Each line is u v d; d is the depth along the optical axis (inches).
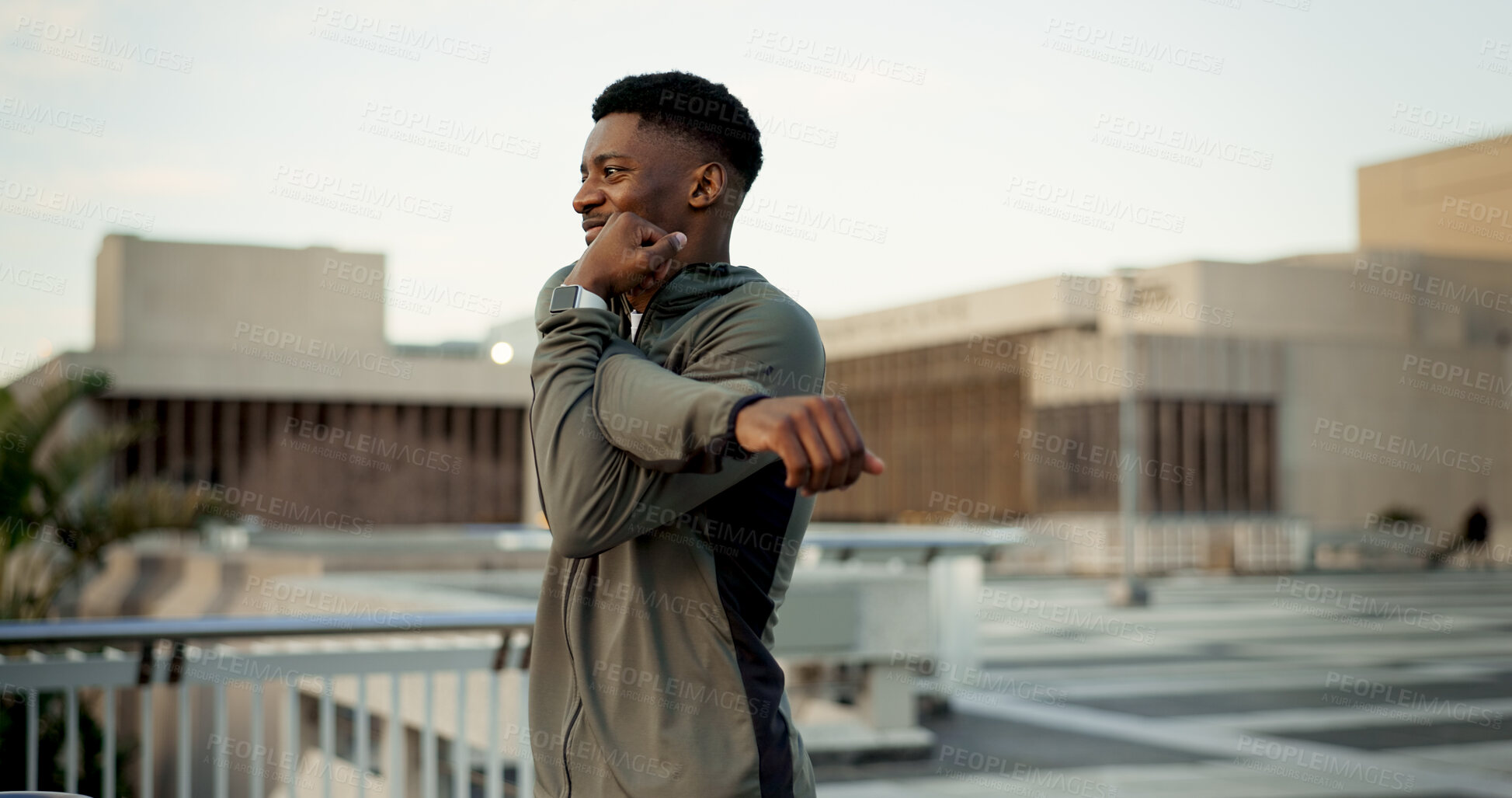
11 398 397.7
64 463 404.2
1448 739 352.8
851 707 338.6
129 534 407.2
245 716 293.7
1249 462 1734.7
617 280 57.1
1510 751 334.0
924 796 280.1
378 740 238.7
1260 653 561.3
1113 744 342.3
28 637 129.0
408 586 308.0
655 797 57.9
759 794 58.3
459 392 1708.9
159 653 142.5
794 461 45.1
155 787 304.8
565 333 55.9
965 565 410.9
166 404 1606.8
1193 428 1707.7
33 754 134.5
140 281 1664.6
